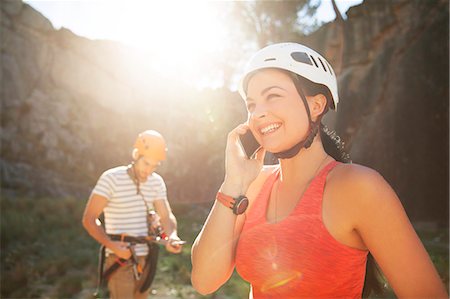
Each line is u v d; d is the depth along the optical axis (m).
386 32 17.97
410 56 16.45
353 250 1.26
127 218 3.76
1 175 21.39
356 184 1.23
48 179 22.78
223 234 1.44
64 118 25.73
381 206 1.21
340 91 18.22
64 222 12.27
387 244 1.20
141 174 3.82
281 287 1.31
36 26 26.08
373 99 17.39
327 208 1.28
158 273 7.33
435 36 15.88
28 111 24.58
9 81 24.36
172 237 3.80
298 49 1.37
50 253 8.80
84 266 8.05
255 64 1.39
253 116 1.38
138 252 3.71
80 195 23.36
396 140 16.25
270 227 1.36
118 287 3.67
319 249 1.26
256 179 1.58
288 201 1.39
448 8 15.88
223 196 1.45
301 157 1.40
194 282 1.50
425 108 15.77
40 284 6.80
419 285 1.19
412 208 15.45
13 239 9.92
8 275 6.80
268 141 1.37
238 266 1.44
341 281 1.26
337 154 1.49
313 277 1.26
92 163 26.23
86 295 6.13
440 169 15.07
